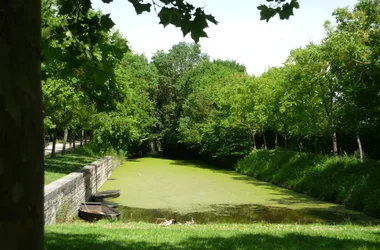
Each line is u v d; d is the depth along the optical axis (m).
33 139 1.46
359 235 8.77
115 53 4.18
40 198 1.49
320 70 22.17
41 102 1.54
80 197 17.80
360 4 18.59
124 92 21.91
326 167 22.97
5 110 1.38
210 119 41.00
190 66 59.59
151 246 7.23
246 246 7.31
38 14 1.55
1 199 1.35
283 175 26.23
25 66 1.46
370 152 26.34
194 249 6.98
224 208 18.39
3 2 1.42
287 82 24.59
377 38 17.45
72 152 33.53
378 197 16.80
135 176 30.73
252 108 34.31
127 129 29.86
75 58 3.99
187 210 17.91
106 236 8.38
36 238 1.45
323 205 19.16
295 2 4.38
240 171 34.34
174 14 4.04
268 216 16.62
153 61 60.59
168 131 54.59
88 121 28.11
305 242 7.75
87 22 4.31
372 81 18.48
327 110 22.72
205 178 29.86
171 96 56.88
